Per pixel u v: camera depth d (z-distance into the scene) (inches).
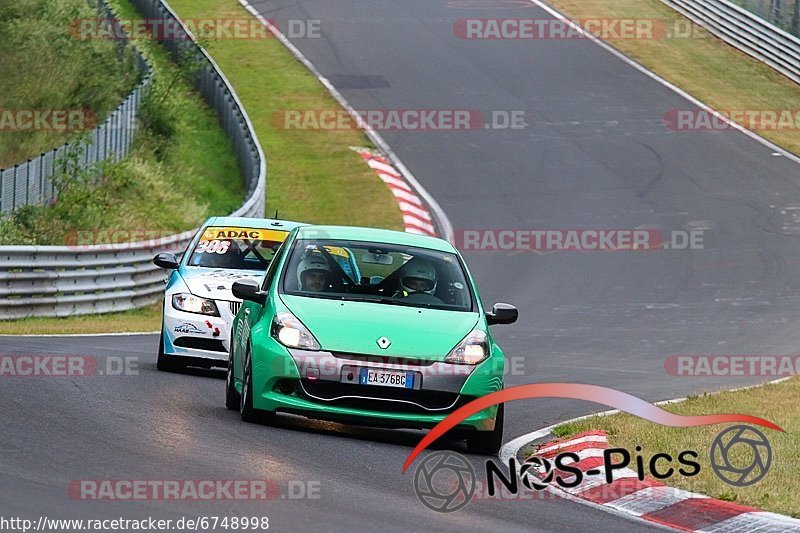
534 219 3823.8
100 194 3587.6
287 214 3939.5
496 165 4355.3
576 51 5585.6
